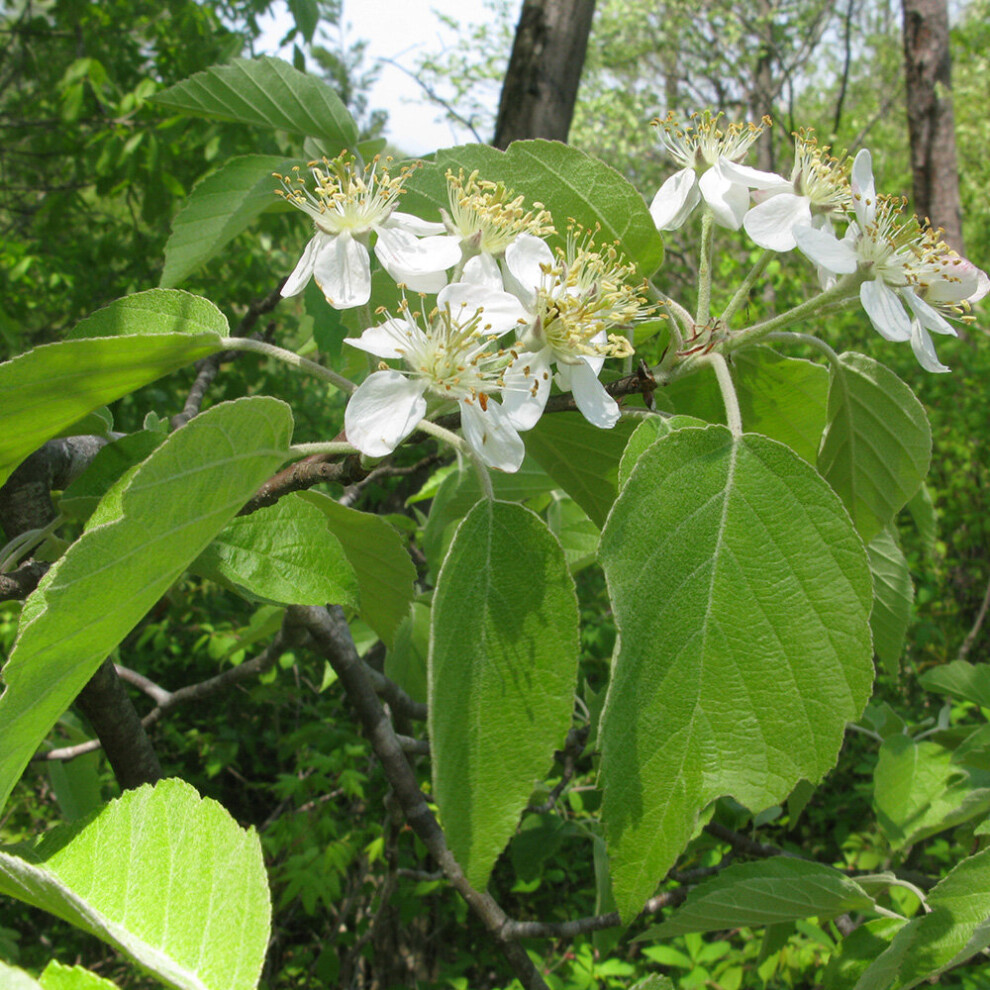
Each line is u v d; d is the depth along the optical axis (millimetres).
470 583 194
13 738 179
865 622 195
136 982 754
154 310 249
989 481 1211
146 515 177
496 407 221
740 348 258
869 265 241
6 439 214
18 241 1095
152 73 1063
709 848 549
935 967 247
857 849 773
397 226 243
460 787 183
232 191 301
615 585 195
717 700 193
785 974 576
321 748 801
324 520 258
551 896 818
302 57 709
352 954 658
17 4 1161
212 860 179
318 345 333
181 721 1139
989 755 359
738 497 203
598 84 2664
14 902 898
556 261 252
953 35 2758
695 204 271
